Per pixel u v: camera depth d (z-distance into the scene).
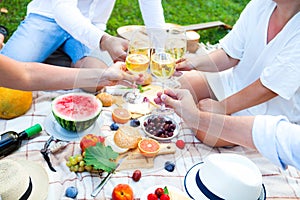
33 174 1.52
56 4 2.27
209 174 1.57
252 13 2.10
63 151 1.80
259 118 1.67
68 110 1.85
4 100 1.96
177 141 1.66
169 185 1.66
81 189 1.65
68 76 1.84
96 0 2.48
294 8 1.86
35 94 2.24
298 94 2.00
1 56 1.76
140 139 1.63
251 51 2.09
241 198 1.51
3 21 3.65
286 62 1.84
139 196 1.64
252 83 1.97
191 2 4.65
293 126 1.61
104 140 1.66
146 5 2.48
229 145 2.00
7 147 1.76
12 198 1.36
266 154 1.61
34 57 2.34
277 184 1.81
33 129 1.86
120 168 1.63
